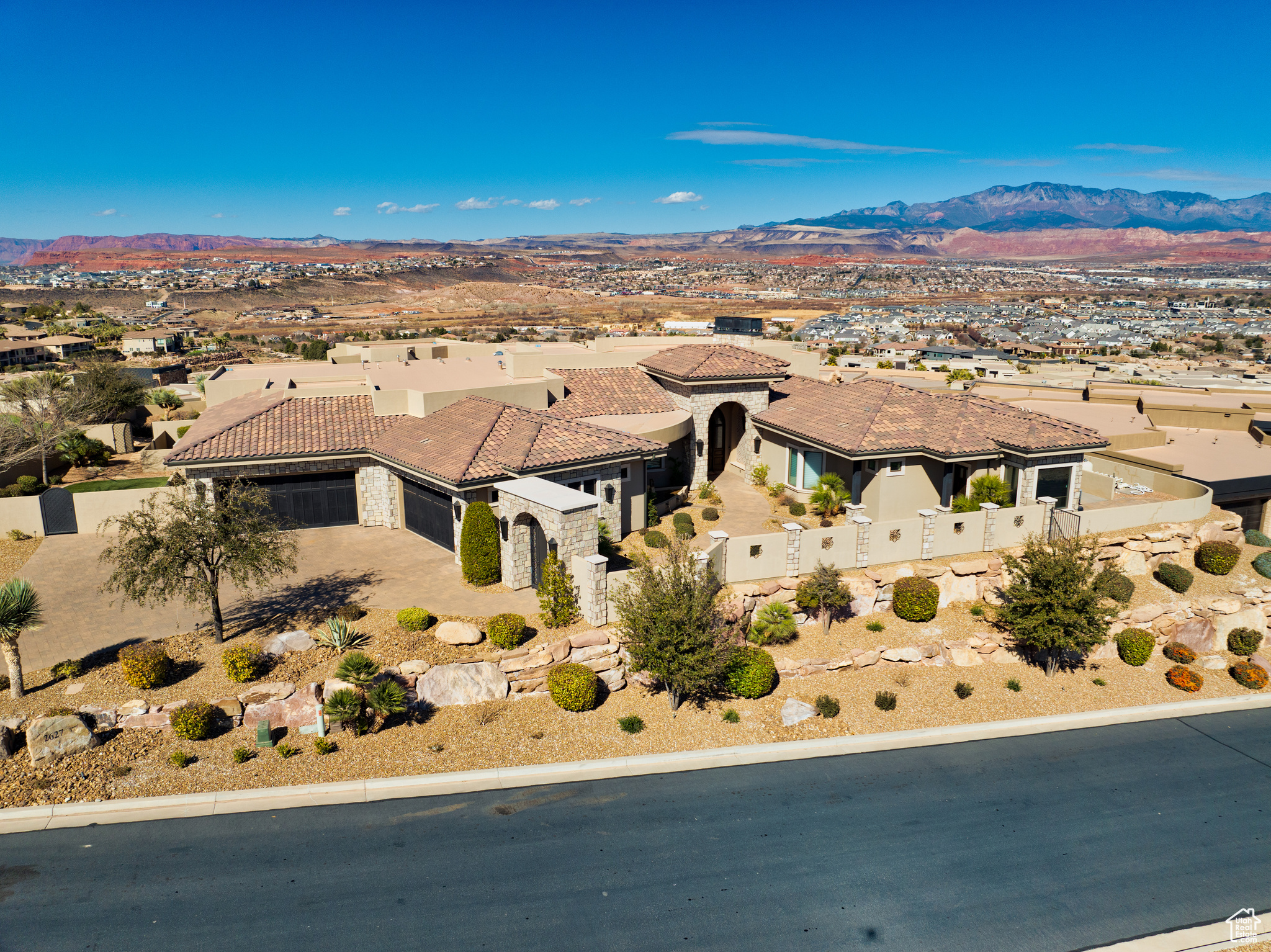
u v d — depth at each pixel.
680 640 21.47
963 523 29.05
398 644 22.11
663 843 17.44
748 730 22.06
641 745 21.02
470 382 37.22
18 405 47.44
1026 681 25.88
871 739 22.09
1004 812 19.30
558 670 22.05
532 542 26.06
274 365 48.19
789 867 16.84
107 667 21.56
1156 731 24.02
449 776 19.22
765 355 42.47
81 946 14.02
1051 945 15.08
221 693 20.44
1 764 18.52
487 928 14.77
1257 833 18.92
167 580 20.78
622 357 42.41
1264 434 44.81
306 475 31.83
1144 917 15.95
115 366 53.53
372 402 34.97
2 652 22.44
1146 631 28.77
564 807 18.53
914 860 17.30
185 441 31.55
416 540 30.77
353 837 17.14
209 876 15.84
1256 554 33.97
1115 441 42.28
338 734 20.22
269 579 23.91
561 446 28.69
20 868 15.90
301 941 14.28
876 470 32.66
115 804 17.70
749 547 26.12
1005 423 33.47
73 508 32.03
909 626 26.83
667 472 38.19
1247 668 27.84
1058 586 25.14
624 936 14.73
